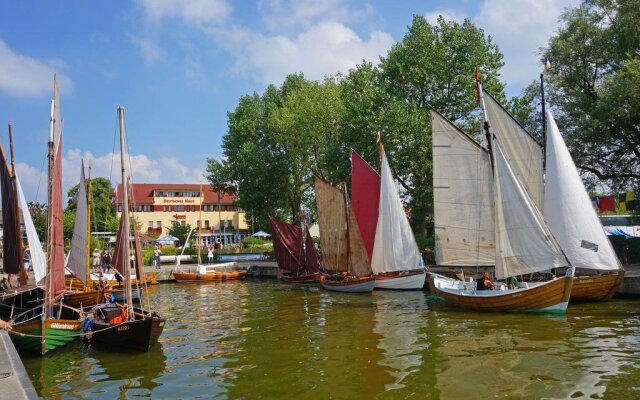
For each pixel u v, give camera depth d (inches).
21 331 658.2
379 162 1660.9
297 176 2379.4
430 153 1556.3
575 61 1385.3
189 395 487.8
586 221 910.4
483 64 1637.6
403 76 1696.6
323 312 973.2
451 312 902.4
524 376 498.0
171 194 3850.9
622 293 981.8
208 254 2257.6
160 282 1770.4
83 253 992.9
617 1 1307.8
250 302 1178.0
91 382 545.6
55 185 768.3
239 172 2488.9
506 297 855.7
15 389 350.3
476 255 965.8
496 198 884.6
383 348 640.4
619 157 1343.5
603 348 591.2
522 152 1019.9
